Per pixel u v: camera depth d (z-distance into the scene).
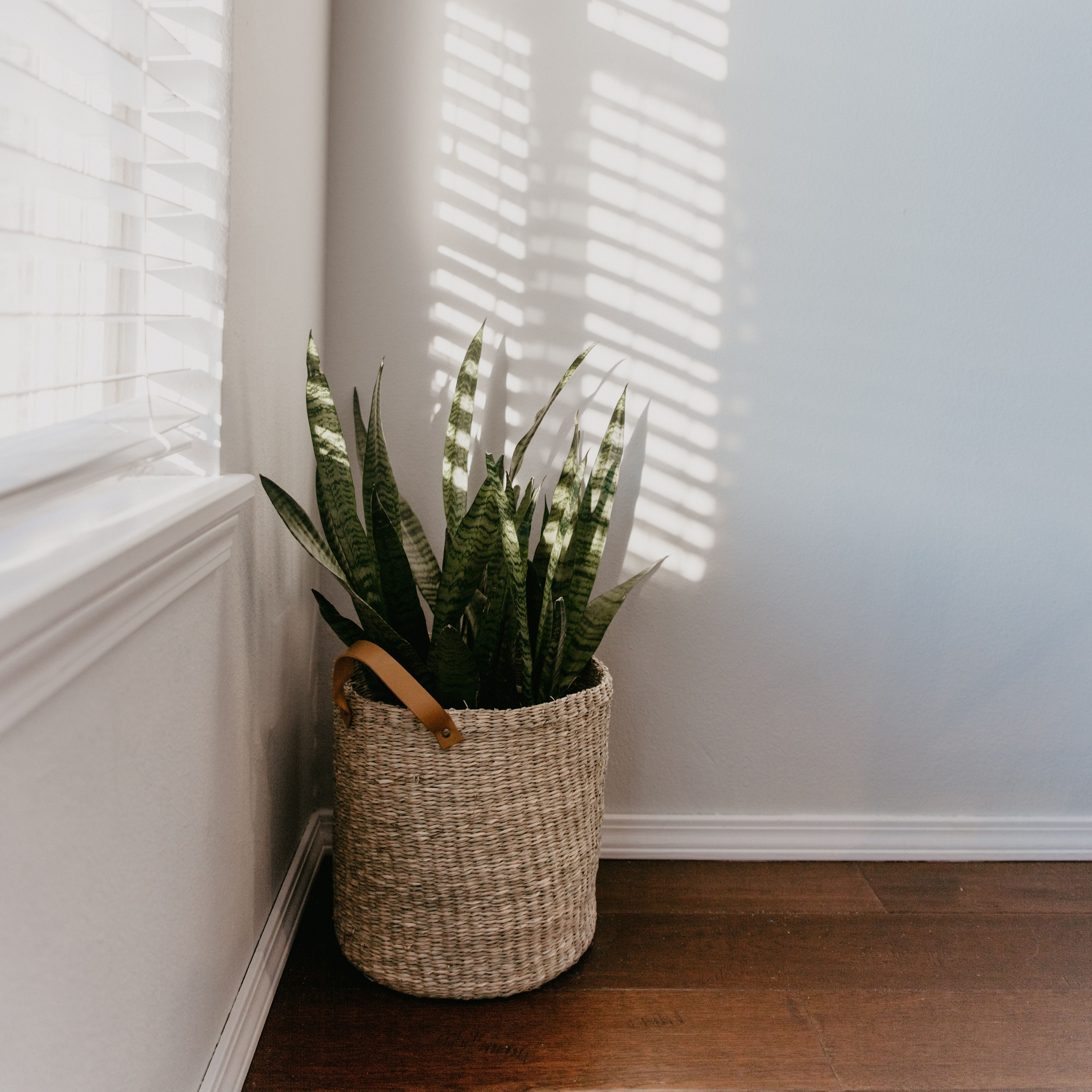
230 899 1.07
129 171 0.91
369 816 1.22
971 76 1.55
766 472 1.63
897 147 1.57
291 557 1.38
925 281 1.60
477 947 1.23
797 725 1.70
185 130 0.92
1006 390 1.63
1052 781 1.74
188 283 0.94
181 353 0.95
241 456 1.06
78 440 0.76
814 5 1.53
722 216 1.57
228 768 1.05
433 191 1.54
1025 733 1.72
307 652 1.52
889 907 1.56
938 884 1.65
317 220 1.45
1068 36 1.55
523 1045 1.19
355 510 1.25
